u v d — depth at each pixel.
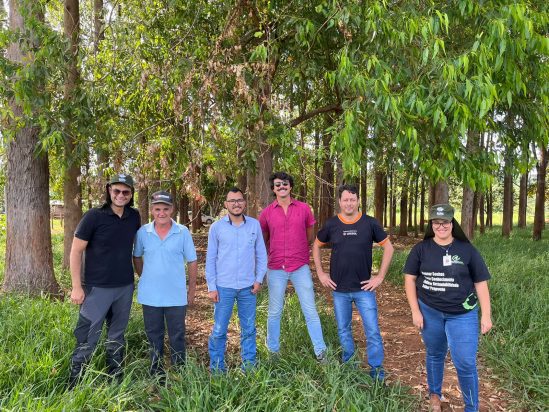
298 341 4.64
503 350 4.49
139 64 5.89
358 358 4.29
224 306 3.95
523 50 4.34
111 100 6.29
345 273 3.96
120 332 3.87
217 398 3.17
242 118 5.20
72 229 8.55
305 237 4.29
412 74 4.38
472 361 3.19
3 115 5.25
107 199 3.73
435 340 3.38
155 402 3.30
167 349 4.61
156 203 3.68
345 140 4.09
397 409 3.32
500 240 15.48
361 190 16.94
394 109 3.78
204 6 6.56
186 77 5.20
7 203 6.27
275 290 4.25
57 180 9.24
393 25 4.19
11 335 4.09
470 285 3.19
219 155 5.36
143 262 3.88
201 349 4.80
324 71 6.40
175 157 6.20
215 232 3.96
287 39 6.28
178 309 3.85
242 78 4.76
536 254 10.94
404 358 4.77
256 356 4.25
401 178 17.75
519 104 5.25
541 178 15.72
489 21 3.85
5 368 3.37
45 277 6.34
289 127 5.74
